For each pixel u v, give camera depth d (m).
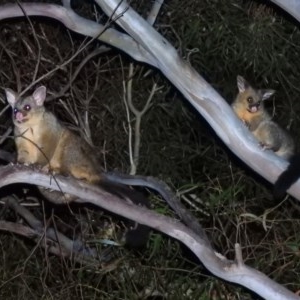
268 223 12.97
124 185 10.07
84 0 13.03
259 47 12.99
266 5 12.94
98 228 12.95
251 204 12.95
